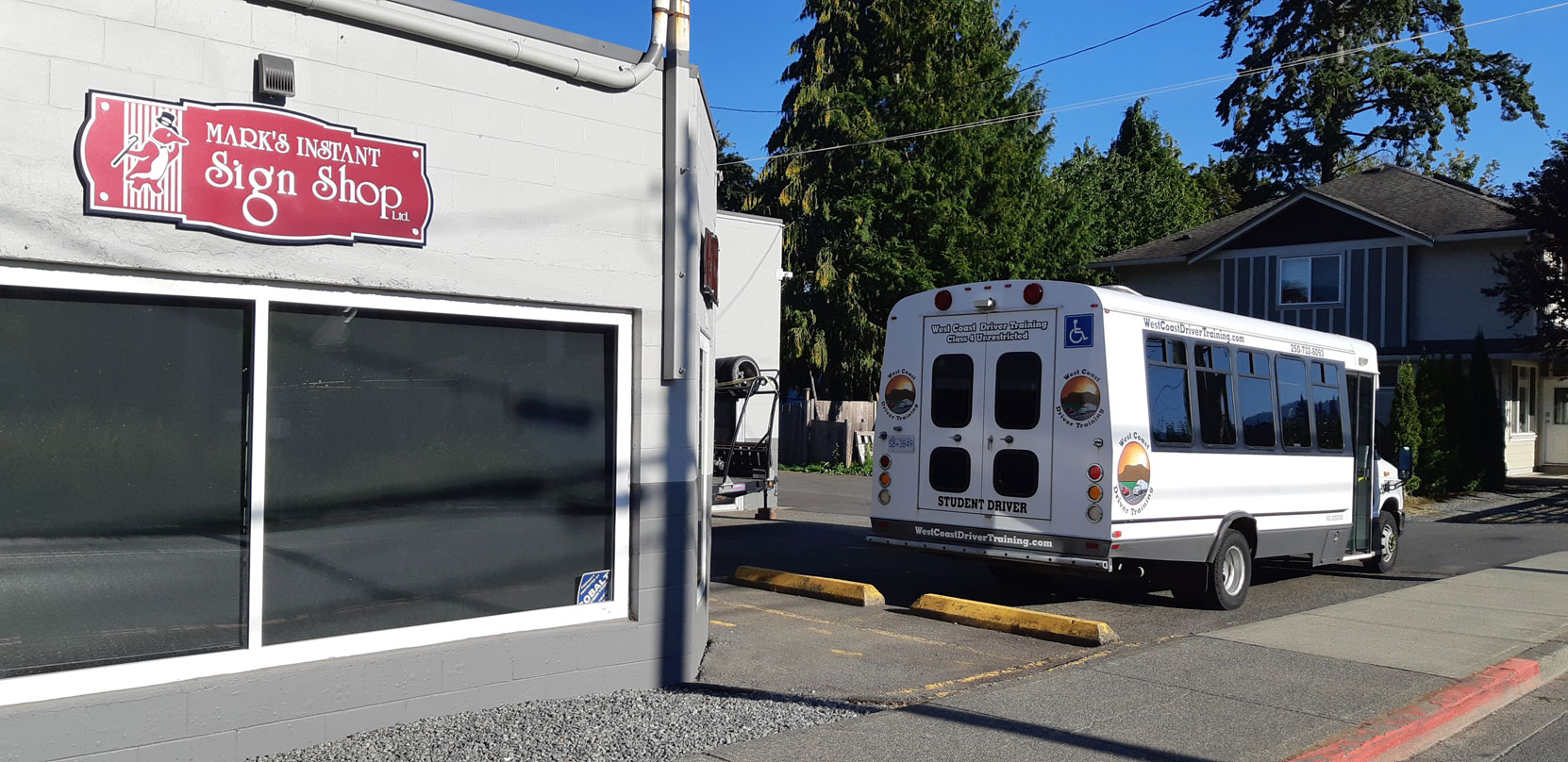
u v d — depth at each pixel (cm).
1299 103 4381
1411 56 4272
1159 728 593
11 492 462
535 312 621
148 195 485
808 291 3459
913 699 659
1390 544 1309
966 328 997
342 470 554
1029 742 562
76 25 468
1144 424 929
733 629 866
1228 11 4547
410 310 574
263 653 522
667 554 673
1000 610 884
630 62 661
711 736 564
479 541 604
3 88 451
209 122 502
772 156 3297
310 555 542
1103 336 905
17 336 465
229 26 511
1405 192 2881
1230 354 1054
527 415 625
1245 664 747
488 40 588
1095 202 4669
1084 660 761
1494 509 1991
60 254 463
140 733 480
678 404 679
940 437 1006
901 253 3344
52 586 471
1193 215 4991
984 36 3553
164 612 498
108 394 487
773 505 1744
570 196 630
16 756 450
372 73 555
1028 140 3759
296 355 541
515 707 601
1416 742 614
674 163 670
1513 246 2503
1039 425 938
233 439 519
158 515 497
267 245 520
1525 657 781
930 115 3322
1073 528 912
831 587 1003
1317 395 1195
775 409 1727
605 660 643
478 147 593
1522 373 2731
